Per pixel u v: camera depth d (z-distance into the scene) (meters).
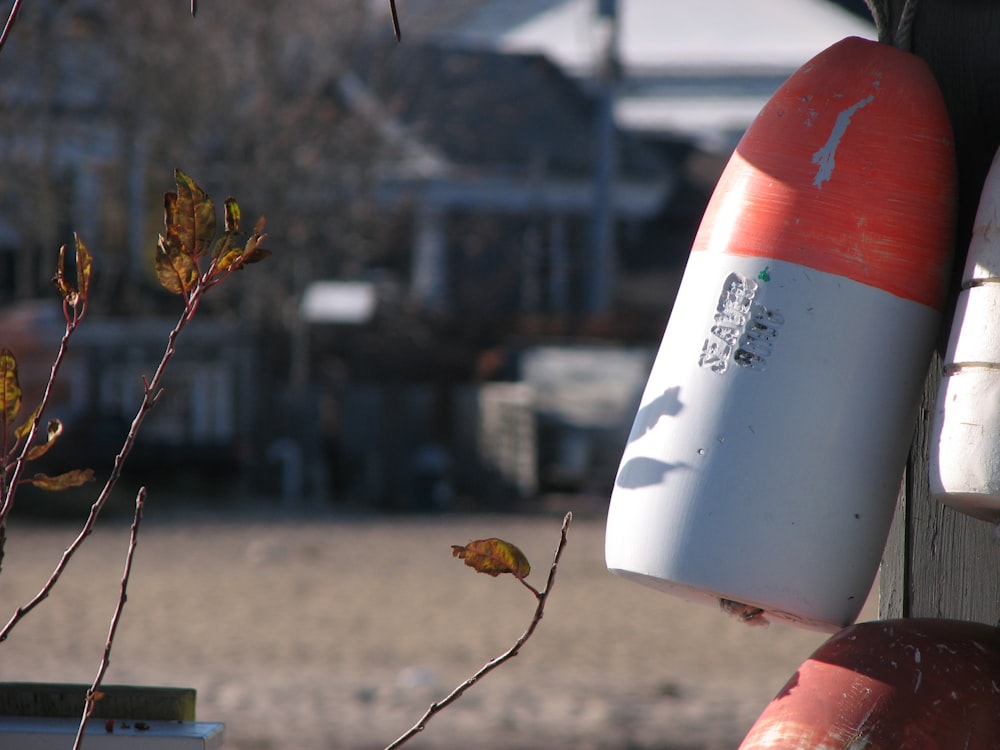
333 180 41.66
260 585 24.45
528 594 24.02
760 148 4.10
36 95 40.81
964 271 3.91
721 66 70.19
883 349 3.94
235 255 3.23
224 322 44.03
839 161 4.00
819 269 3.93
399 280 53.25
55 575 3.34
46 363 40.56
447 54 56.81
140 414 3.37
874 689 3.75
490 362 44.53
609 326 45.72
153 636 18.73
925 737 3.66
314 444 43.00
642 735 12.28
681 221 65.75
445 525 36.66
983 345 3.72
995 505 3.67
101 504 3.37
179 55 39.09
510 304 55.38
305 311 42.19
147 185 40.19
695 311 4.04
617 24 53.88
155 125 39.66
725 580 3.83
